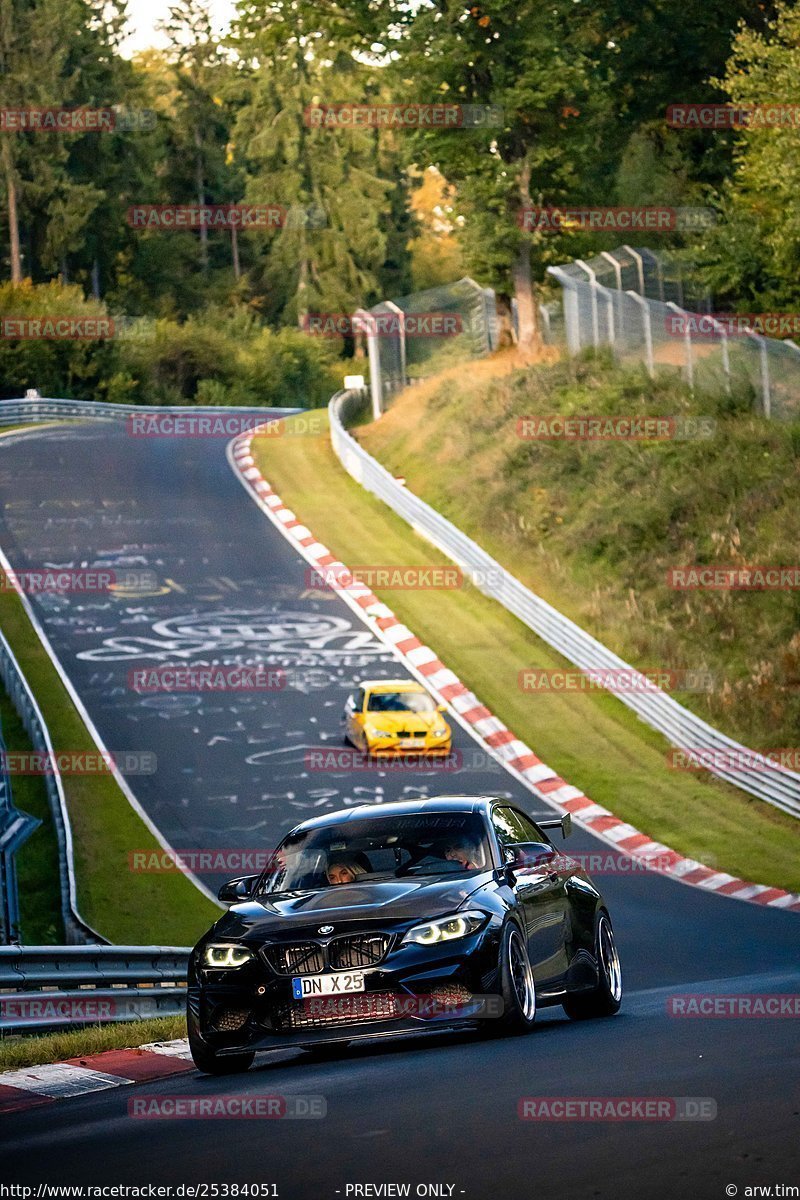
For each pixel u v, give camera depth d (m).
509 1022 25.72
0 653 96.56
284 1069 25.72
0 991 37.28
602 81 159.38
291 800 80.31
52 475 154.25
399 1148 16.17
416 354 170.75
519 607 110.06
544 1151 15.48
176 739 89.25
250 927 26.02
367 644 106.44
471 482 132.50
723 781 85.38
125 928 65.56
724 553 107.81
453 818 28.41
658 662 100.38
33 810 78.25
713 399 123.75
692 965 53.06
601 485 121.81
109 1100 23.11
